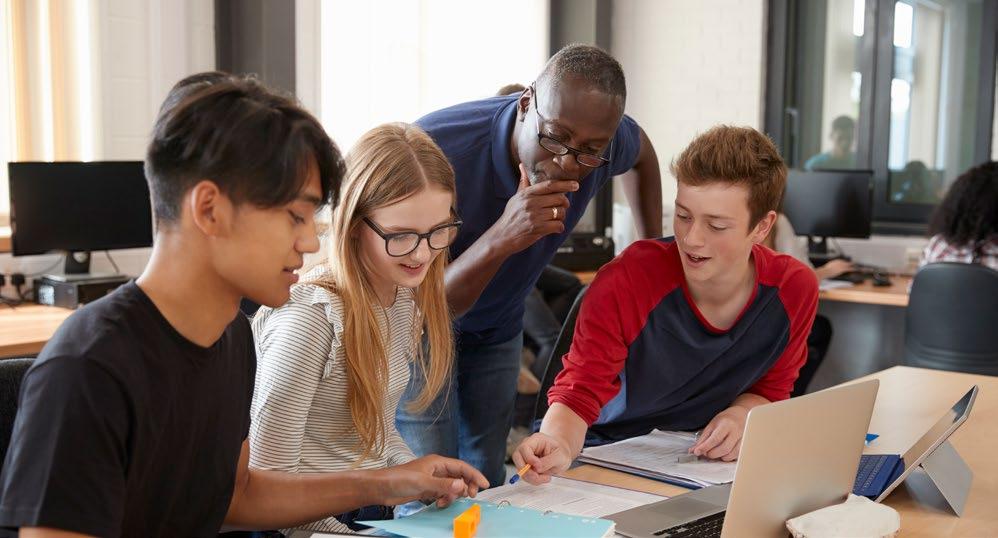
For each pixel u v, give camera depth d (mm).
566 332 2062
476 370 2422
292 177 1055
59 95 3521
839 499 1388
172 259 1085
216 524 1272
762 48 5449
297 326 1539
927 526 1424
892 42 5199
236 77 1128
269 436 1533
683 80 5660
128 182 3521
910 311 4008
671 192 5758
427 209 1542
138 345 1063
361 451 1655
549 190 1892
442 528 1303
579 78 1833
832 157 5410
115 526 1010
